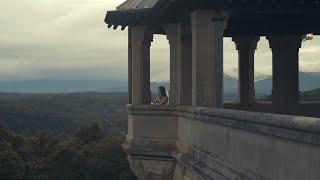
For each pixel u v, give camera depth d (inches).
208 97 571.2
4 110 6294.3
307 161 260.7
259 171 323.3
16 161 3442.4
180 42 726.5
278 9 569.6
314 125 246.5
